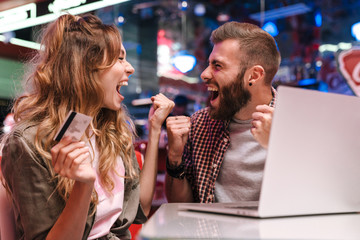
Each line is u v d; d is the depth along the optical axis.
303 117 0.74
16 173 0.98
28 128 1.04
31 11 3.37
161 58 9.05
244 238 0.56
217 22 7.96
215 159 1.45
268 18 6.38
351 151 0.82
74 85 1.11
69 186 1.02
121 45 1.24
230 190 1.44
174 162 1.46
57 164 0.80
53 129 1.06
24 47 5.91
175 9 7.96
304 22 6.11
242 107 1.42
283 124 0.72
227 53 1.40
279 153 0.73
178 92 9.17
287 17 6.20
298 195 0.77
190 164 1.53
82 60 1.13
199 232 0.60
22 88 1.35
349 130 0.81
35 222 0.97
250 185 1.40
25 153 0.98
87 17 1.22
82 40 1.14
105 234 1.14
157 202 2.37
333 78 4.88
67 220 0.88
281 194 0.75
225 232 0.60
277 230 0.63
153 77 9.33
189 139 1.57
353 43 5.82
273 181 0.73
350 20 5.89
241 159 1.42
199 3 7.51
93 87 1.14
